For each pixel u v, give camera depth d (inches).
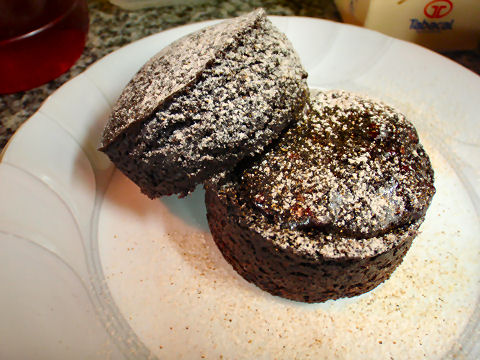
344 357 5.2
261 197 4.9
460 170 6.6
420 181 5.1
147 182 5.3
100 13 9.9
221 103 4.7
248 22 5.0
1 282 4.8
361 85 7.5
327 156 5.0
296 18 7.8
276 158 5.1
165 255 6.0
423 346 5.2
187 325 5.4
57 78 8.3
